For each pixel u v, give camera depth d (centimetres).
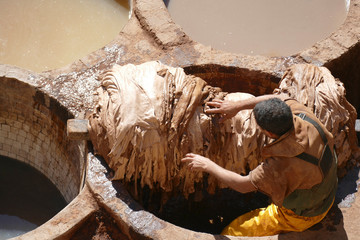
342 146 473
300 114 385
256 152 474
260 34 678
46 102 562
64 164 594
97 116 465
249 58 578
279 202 391
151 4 628
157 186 494
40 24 720
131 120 443
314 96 468
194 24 682
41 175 644
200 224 546
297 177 380
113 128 448
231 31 679
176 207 543
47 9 730
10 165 651
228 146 474
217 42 668
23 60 692
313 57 579
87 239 448
